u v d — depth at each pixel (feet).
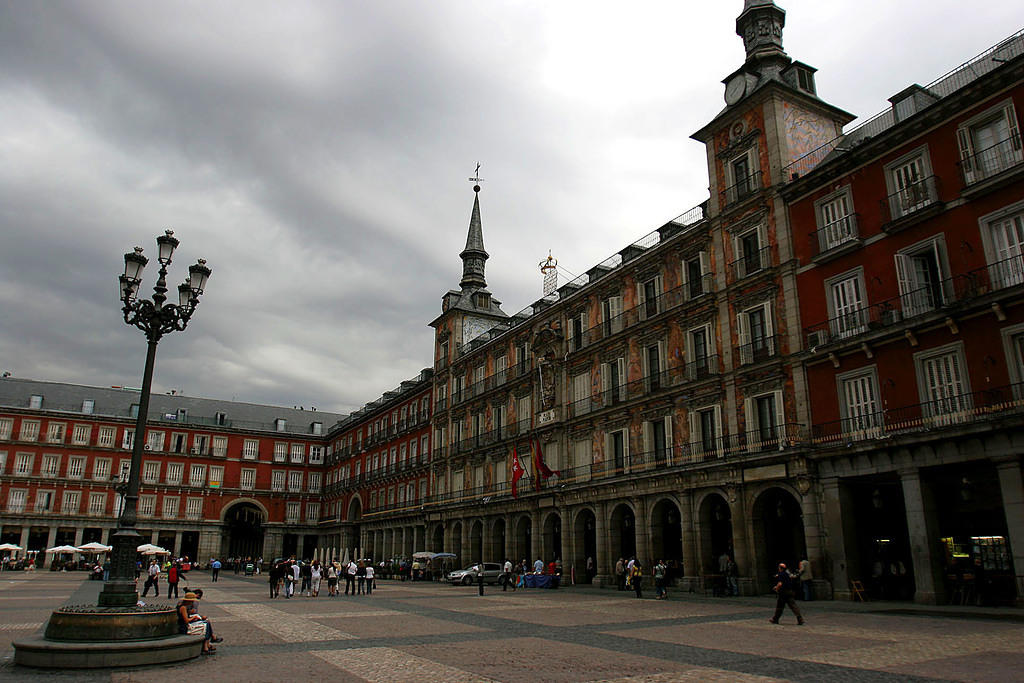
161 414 277.64
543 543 142.92
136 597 48.16
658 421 119.55
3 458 240.32
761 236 103.50
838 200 93.09
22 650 40.42
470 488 176.14
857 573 83.61
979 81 75.92
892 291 84.02
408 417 221.87
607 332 134.21
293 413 314.76
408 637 54.39
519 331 165.68
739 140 109.60
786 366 96.37
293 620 68.39
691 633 55.31
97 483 249.96
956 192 78.54
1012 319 71.15
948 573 78.54
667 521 116.47
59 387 269.64
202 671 38.93
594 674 37.35
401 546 211.41
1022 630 52.01
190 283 55.93
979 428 69.62
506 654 44.80
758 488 95.81
